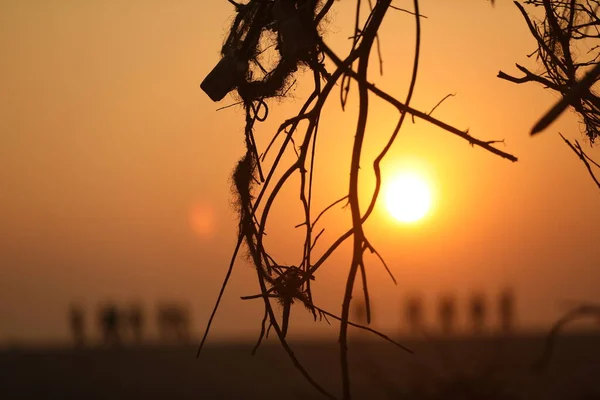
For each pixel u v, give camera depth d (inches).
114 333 3115.2
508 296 2156.7
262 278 212.5
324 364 2301.9
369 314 175.3
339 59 179.9
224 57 250.5
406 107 178.1
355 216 180.2
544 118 139.9
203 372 2315.5
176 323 3491.6
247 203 238.4
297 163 209.5
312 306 209.3
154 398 2009.1
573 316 156.6
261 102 244.7
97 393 2127.2
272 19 241.4
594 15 274.2
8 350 3142.2
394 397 236.5
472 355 256.2
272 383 2049.7
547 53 276.8
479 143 187.2
